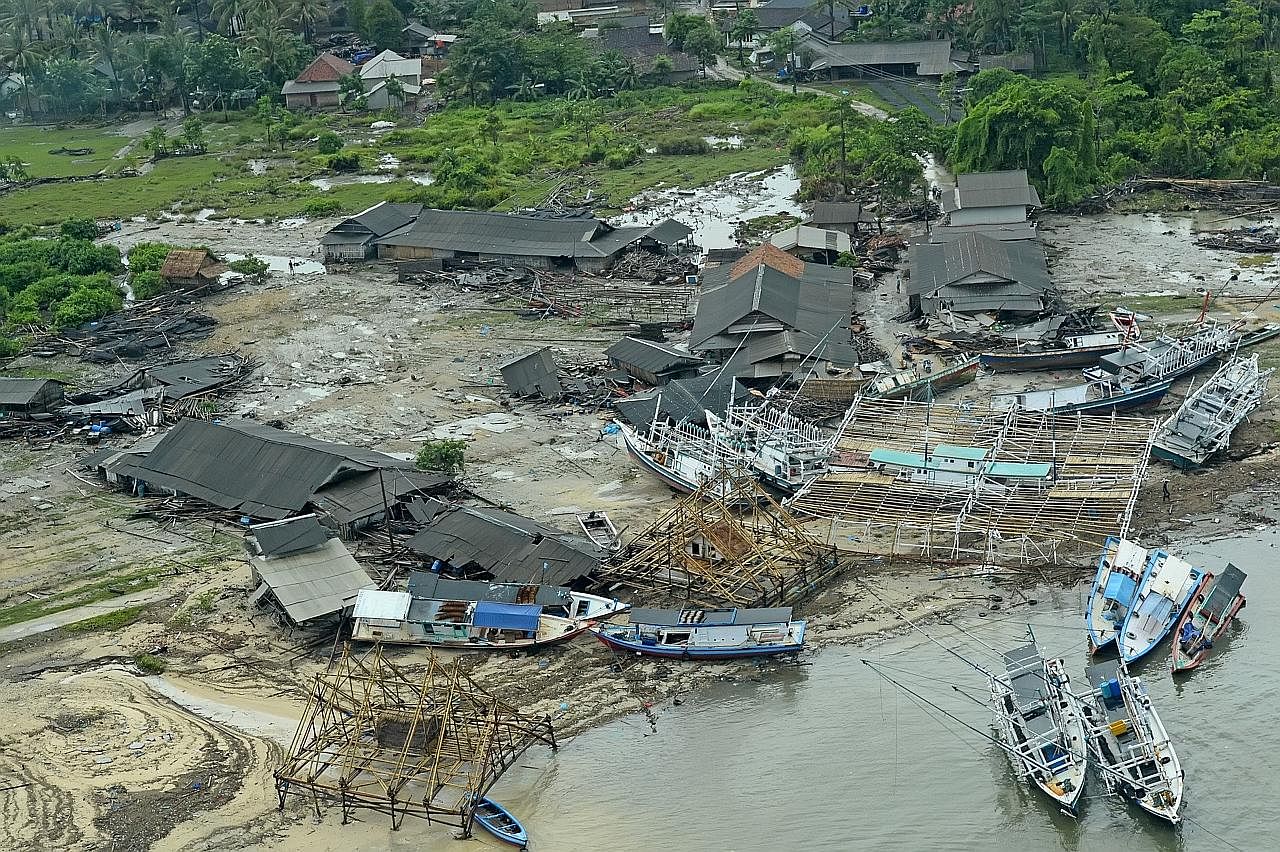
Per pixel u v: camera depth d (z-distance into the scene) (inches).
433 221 6584.6
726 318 5000.0
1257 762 2864.2
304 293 6117.1
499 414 4677.7
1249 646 3245.6
